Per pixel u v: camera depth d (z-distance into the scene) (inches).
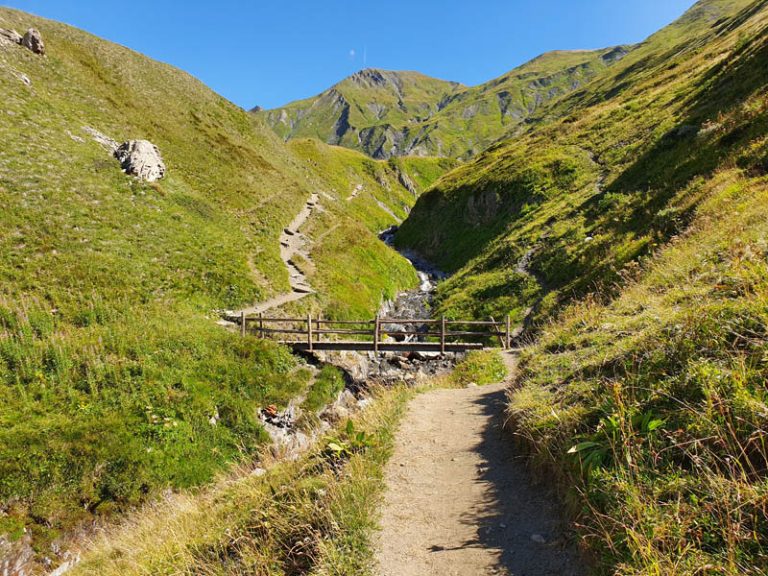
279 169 2311.8
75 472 463.2
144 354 644.1
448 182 2586.1
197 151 1793.8
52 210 932.0
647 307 335.0
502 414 362.9
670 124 1342.3
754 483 133.0
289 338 883.4
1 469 428.5
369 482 247.3
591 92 4859.7
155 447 525.7
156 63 2345.0
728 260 309.3
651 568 124.1
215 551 237.6
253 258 1222.9
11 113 1167.6
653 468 161.5
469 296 1209.4
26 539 408.2
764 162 590.9
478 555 184.5
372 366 909.2
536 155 1967.3
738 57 1365.7
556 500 209.9
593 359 297.7
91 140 1315.2
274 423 655.1
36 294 709.3
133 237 1004.6
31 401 512.4
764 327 186.9
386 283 1584.6
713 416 161.5
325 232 1729.8
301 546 211.8
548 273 1047.0
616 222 941.8
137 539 333.7
